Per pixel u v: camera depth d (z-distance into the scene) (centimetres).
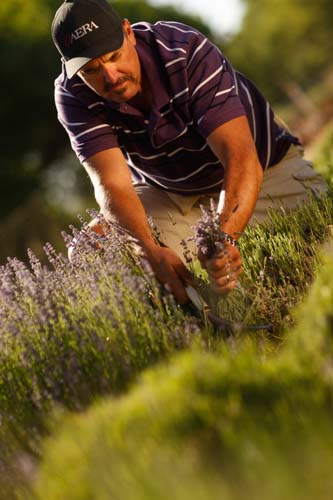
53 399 397
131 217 486
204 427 316
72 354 408
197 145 533
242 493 273
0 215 3488
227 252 433
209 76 494
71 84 512
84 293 456
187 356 370
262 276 474
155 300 456
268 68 6944
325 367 340
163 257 461
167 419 322
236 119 489
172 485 283
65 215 3294
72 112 516
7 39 3666
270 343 440
